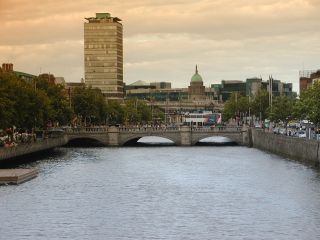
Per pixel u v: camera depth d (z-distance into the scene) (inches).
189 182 5452.8
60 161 7283.5
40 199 4549.7
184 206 4306.1
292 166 6412.4
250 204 4330.7
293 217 3895.2
